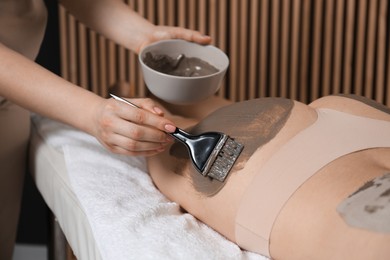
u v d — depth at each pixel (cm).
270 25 226
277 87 230
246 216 110
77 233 131
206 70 142
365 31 223
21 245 245
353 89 231
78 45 226
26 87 127
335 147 111
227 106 126
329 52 221
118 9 159
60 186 140
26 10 150
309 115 118
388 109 121
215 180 116
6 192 163
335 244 99
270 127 117
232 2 217
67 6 162
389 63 222
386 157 110
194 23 222
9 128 155
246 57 225
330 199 103
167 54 142
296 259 105
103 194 127
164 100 135
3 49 130
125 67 227
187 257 107
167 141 117
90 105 123
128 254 109
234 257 110
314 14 218
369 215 98
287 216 105
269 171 110
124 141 116
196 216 124
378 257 95
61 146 150
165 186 129
